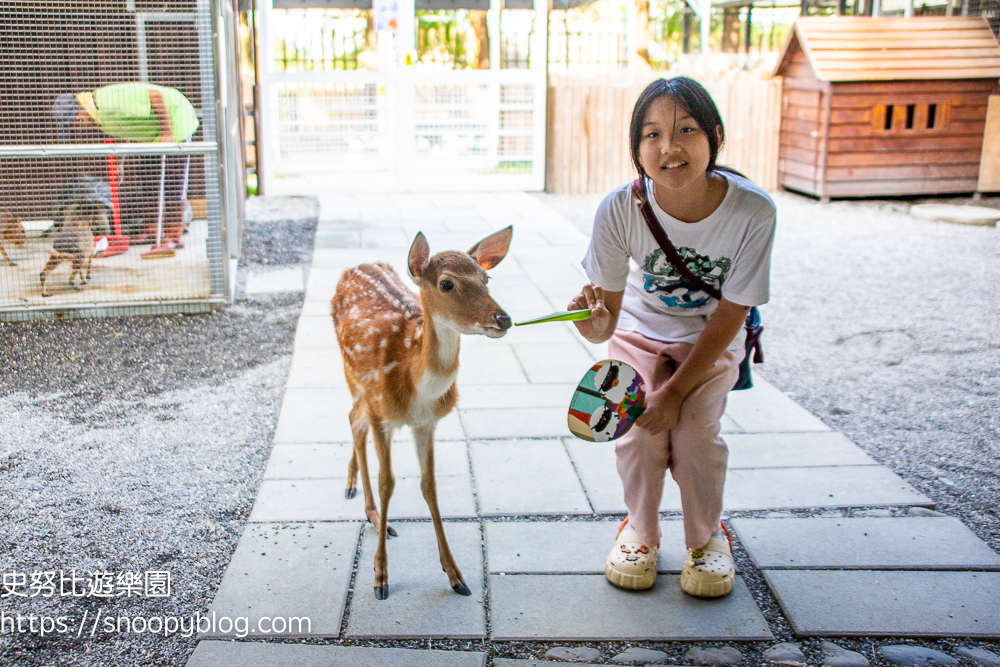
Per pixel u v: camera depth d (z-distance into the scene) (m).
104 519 3.74
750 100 12.45
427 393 3.11
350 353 3.40
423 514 3.80
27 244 6.55
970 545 3.57
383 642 2.98
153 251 6.97
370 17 12.29
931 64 11.31
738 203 2.74
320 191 12.02
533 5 11.94
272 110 11.62
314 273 7.68
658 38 15.77
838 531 3.67
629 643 2.98
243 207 9.88
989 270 8.16
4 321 6.23
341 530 3.66
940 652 2.94
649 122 2.64
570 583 3.31
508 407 4.96
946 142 11.62
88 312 6.35
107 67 6.47
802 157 12.08
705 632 3.03
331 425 4.67
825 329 6.55
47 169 6.43
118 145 6.24
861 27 11.62
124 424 4.70
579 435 2.96
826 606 3.16
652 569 3.27
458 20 13.24
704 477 3.08
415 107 12.00
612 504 3.89
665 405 2.90
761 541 3.59
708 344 2.88
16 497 3.90
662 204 2.81
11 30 6.23
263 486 4.01
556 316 2.89
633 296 3.23
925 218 10.66
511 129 12.33
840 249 9.06
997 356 5.92
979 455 4.43
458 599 3.21
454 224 9.91
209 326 6.29
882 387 5.39
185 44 6.51
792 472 4.21
